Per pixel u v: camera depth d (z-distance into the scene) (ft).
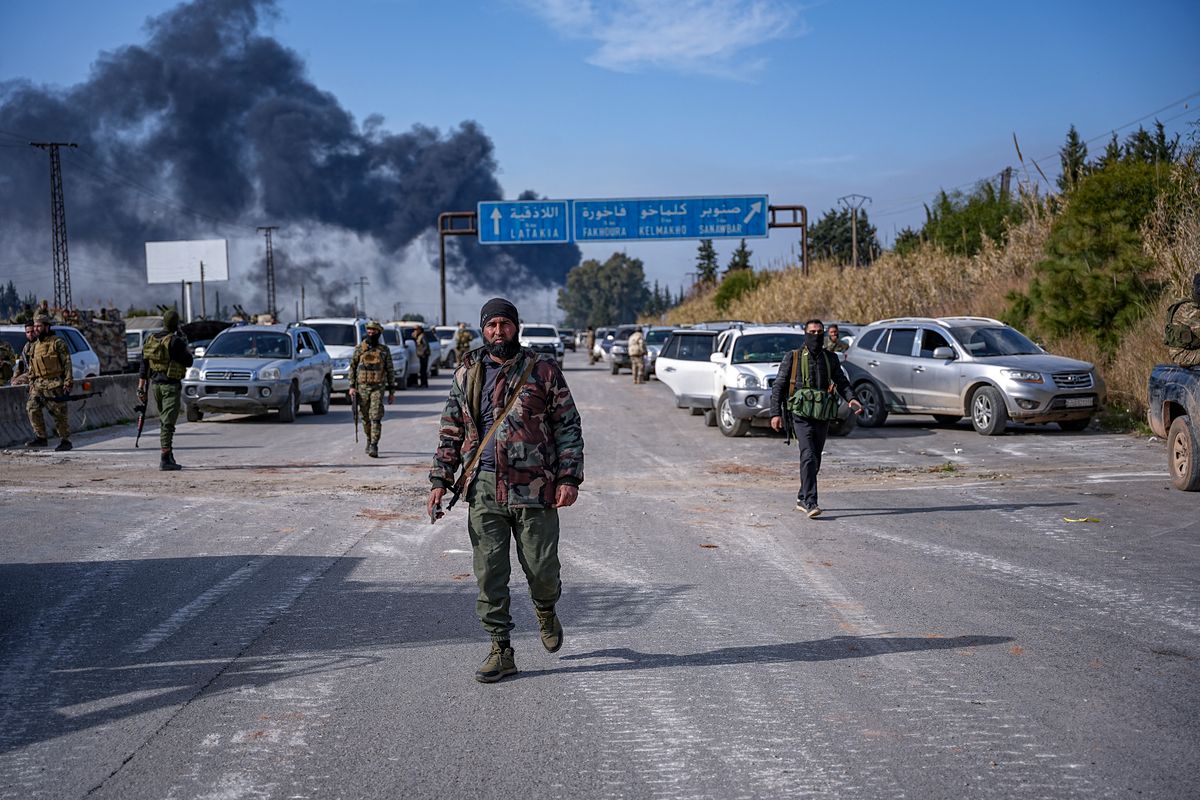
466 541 29.14
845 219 293.64
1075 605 21.81
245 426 65.67
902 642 19.26
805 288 144.87
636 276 604.49
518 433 16.76
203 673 17.69
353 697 16.51
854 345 64.69
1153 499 35.22
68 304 213.66
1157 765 13.56
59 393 51.31
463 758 14.05
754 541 29.14
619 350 136.26
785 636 19.74
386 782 13.28
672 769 13.62
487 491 16.80
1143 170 68.08
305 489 38.75
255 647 19.19
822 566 25.84
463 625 20.62
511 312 17.04
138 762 13.96
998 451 49.65
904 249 142.00
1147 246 65.57
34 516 32.60
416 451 51.52
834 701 16.14
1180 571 24.86
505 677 17.43
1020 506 34.40
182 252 289.33
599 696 16.51
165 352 43.68
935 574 24.84
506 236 149.07
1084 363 56.03
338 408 81.46
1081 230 67.67
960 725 15.06
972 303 101.35
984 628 20.12
